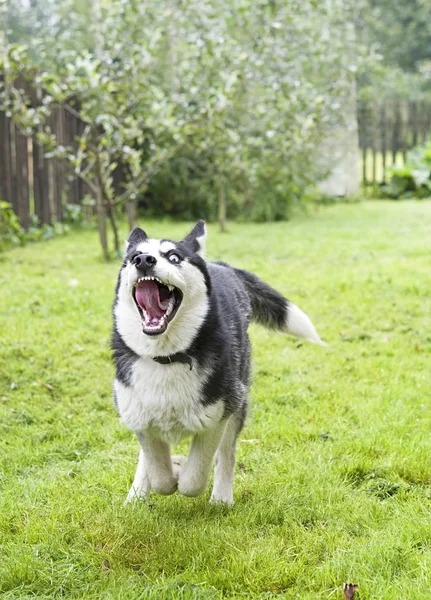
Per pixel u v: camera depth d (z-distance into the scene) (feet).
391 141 54.44
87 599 10.09
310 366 15.75
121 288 10.93
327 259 26.21
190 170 39.75
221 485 11.67
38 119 26.25
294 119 35.17
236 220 38.70
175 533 10.95
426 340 16.96
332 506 11.42
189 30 35.70
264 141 35.91
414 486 11.92
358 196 50.34
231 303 11.83
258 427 13.46
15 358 15.85
